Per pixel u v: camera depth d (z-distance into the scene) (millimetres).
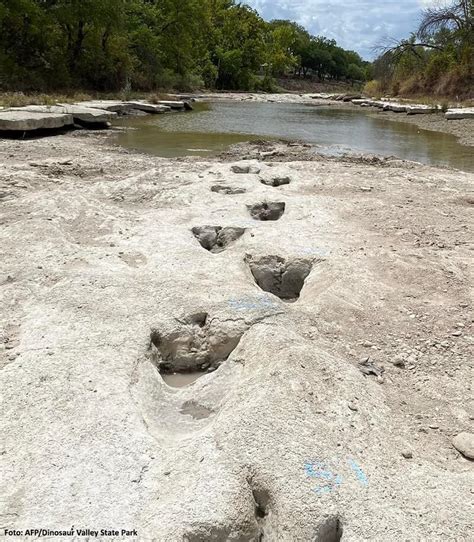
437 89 34906
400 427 3502
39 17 29094
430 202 8805
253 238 6590
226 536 2666
